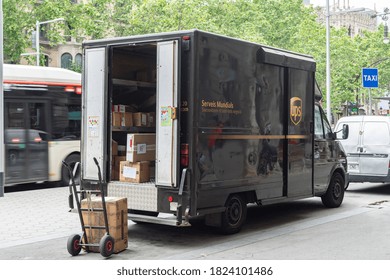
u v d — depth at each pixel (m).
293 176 9.68
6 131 13.32
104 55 8.36
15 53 27.05
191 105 7.50
